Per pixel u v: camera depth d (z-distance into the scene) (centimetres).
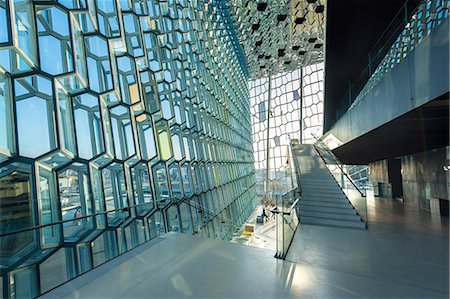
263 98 2750
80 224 394
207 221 859
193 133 891
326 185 784
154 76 682
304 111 2400
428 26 333
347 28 805
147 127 610
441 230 520
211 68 1291
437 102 329
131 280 273
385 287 262
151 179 580
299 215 586
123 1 609
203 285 262
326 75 1065
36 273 331
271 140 2627
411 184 961
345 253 378
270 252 362
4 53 313
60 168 370
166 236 438
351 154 1085
